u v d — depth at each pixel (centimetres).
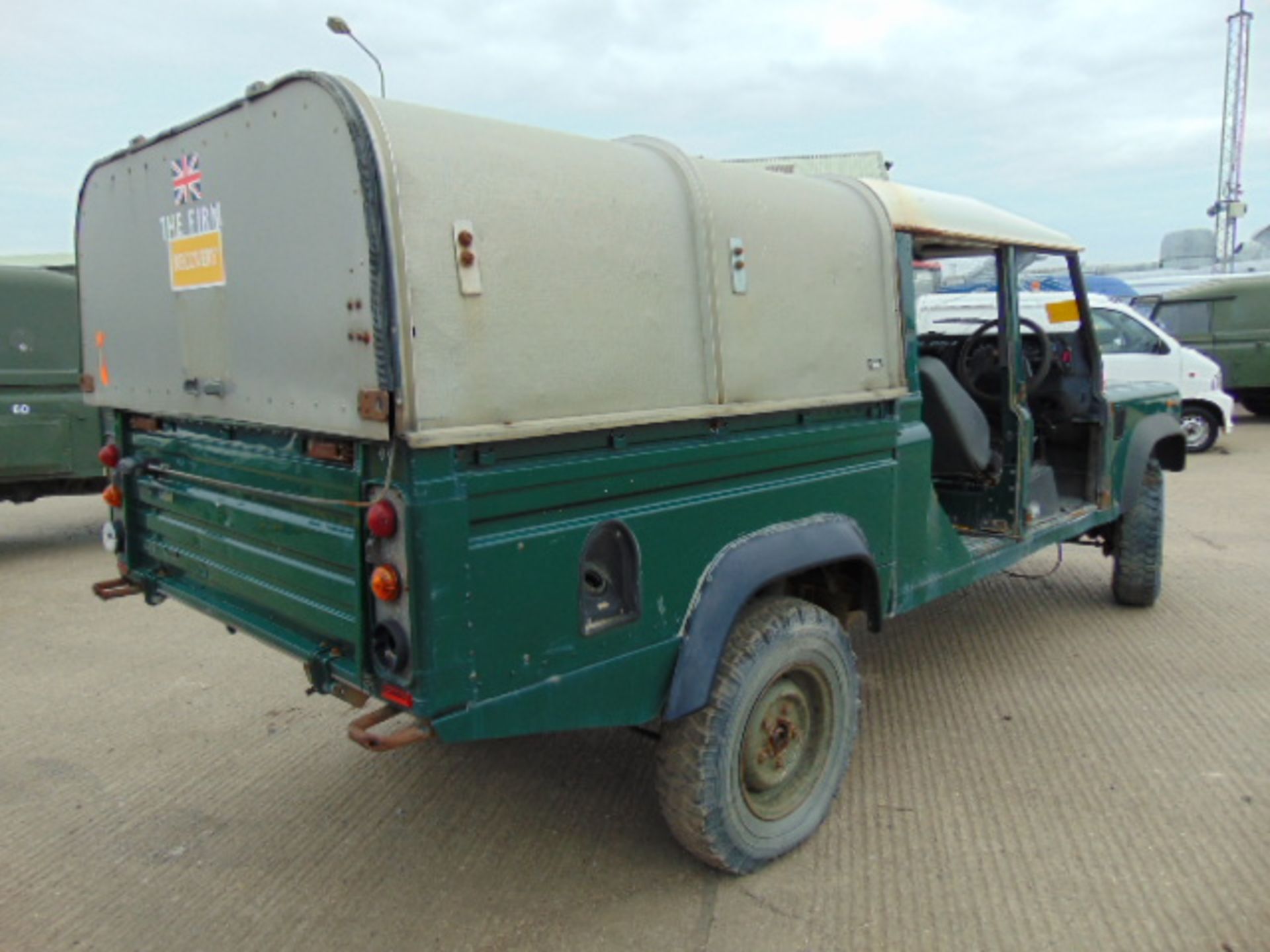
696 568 272
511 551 228
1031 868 296
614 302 249
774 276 295
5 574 703
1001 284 425
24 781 368
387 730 408
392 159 208
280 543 263
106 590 346
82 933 274
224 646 523
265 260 245
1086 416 502
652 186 264
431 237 212
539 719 238
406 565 214
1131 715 412
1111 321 1228
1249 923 266
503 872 302
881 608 336
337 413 225
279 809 344
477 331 220
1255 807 331
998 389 461
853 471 325
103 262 333
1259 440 1375
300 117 226
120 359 331
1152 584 552
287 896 291
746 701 278
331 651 251
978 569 399
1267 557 683
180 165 278
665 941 265
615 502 251
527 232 230
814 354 309
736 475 282
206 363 280
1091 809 332
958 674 465
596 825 330
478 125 234
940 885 288
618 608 256
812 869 299
